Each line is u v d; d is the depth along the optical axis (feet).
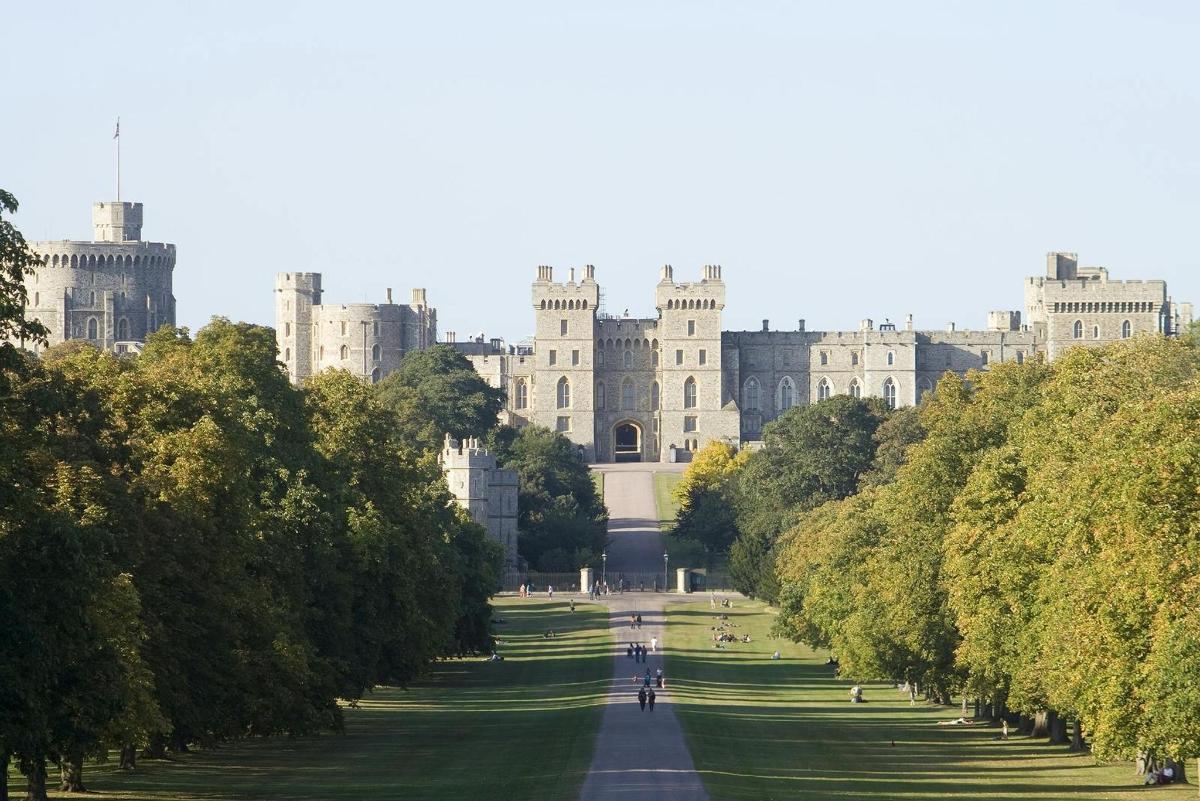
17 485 444.96
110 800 540.93
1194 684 472.03
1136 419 552.41
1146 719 498.69
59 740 450.30
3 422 456.86
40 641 425.28
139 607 502.79
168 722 507.30
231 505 591.78
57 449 521.24
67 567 436.35
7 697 422.41
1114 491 524.11
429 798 550.36
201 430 584.81
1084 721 541.75
